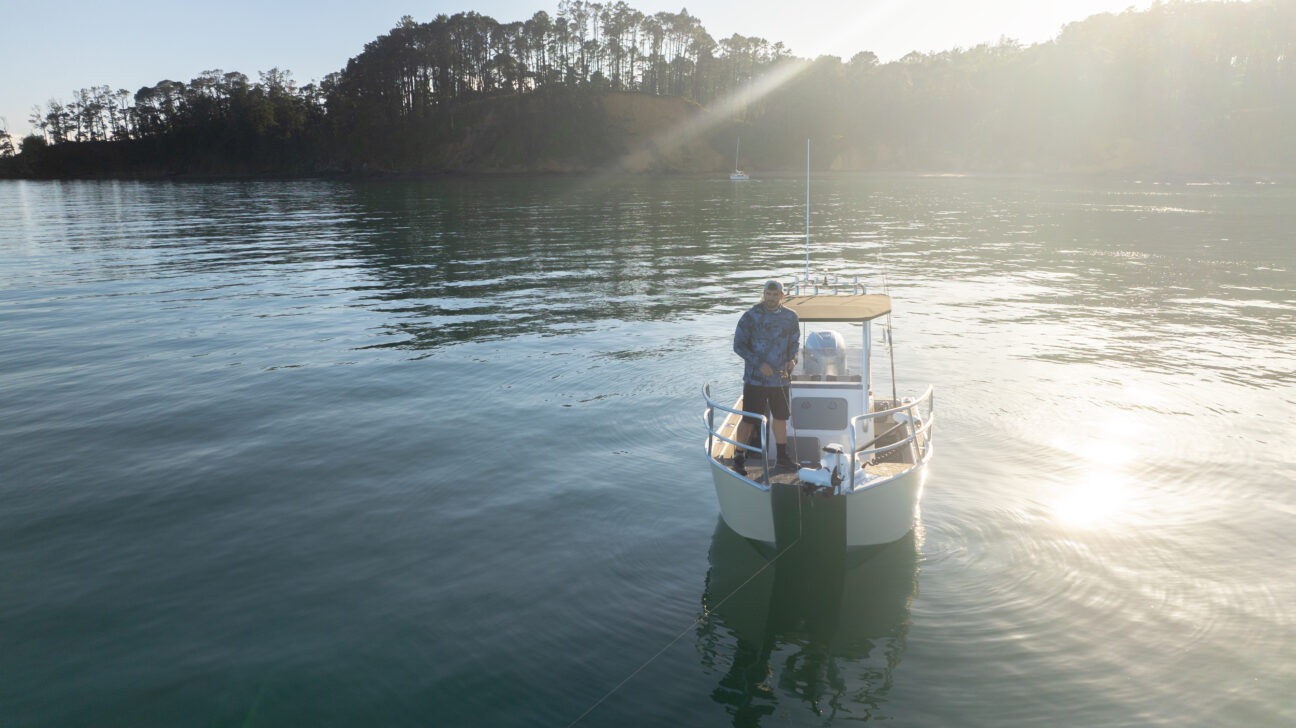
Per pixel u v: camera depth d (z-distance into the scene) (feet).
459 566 25.40
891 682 19.20
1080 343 52.65
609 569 25.09
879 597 23.04
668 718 18.08
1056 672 19.36
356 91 547.90
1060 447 34.35
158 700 18.99
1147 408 39.11
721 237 130.11
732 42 618.44
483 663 20.27
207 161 594.65
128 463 34.68
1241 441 34.50
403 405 42.32
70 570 25.43
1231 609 21.90
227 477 33.01
